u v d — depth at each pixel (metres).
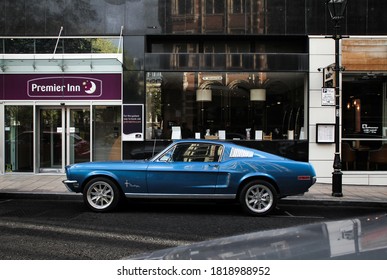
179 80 13.15
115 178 7.99
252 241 2.73
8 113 13.37
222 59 12.91
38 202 9.45
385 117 12.95
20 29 12.98
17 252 5.18
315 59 12.79
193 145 8.15
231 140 13.05
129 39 12.92
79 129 13.51
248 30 12.88
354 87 12.95
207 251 2.67
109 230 6.55
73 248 5.41
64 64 12.94
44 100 13.25
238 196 8.02
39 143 13.56
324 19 12.76
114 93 13.16
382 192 11.09
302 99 13.16
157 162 8.02
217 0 12.92
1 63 12.87
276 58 12.86
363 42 12.66
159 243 5.75
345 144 12.90
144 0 12.93
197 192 7.93
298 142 12.84
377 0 12.74
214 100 13.21
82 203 9.31
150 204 9.25
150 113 13.09
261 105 13.20
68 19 12.96
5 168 13.39
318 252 2.26
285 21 12.83
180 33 12.91
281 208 9.08
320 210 8.88
